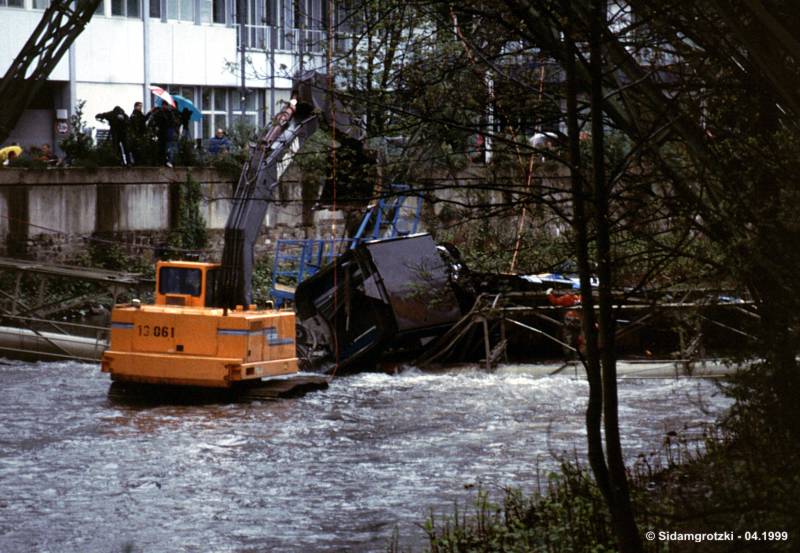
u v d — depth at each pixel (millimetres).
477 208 17109
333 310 42781
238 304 40312
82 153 61469
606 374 12312
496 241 18250
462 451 29594
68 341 45125
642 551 12297
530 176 16734
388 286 41781
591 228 16172
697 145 13930
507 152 16688
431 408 36031
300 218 64438
